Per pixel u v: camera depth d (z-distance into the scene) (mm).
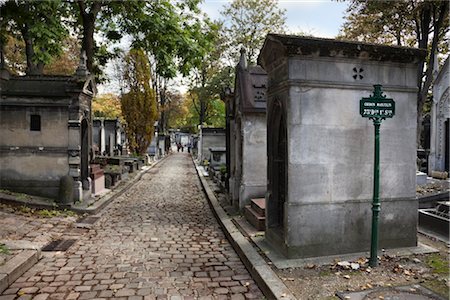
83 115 10945
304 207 5676
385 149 6074
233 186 10453
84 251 6582
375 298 4148
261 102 9570
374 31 18031
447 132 15945
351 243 5895
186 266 5875
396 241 6117
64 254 6383
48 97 10297
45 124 10398
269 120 6684
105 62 16516
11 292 4785
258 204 8250
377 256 5629
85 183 11156
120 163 17953
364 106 5094
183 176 21078
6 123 10344
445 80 15852
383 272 4996
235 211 9844
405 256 5656
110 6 13742
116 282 5172
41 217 8766
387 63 5980
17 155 10375
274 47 5949
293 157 5633
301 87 5645
